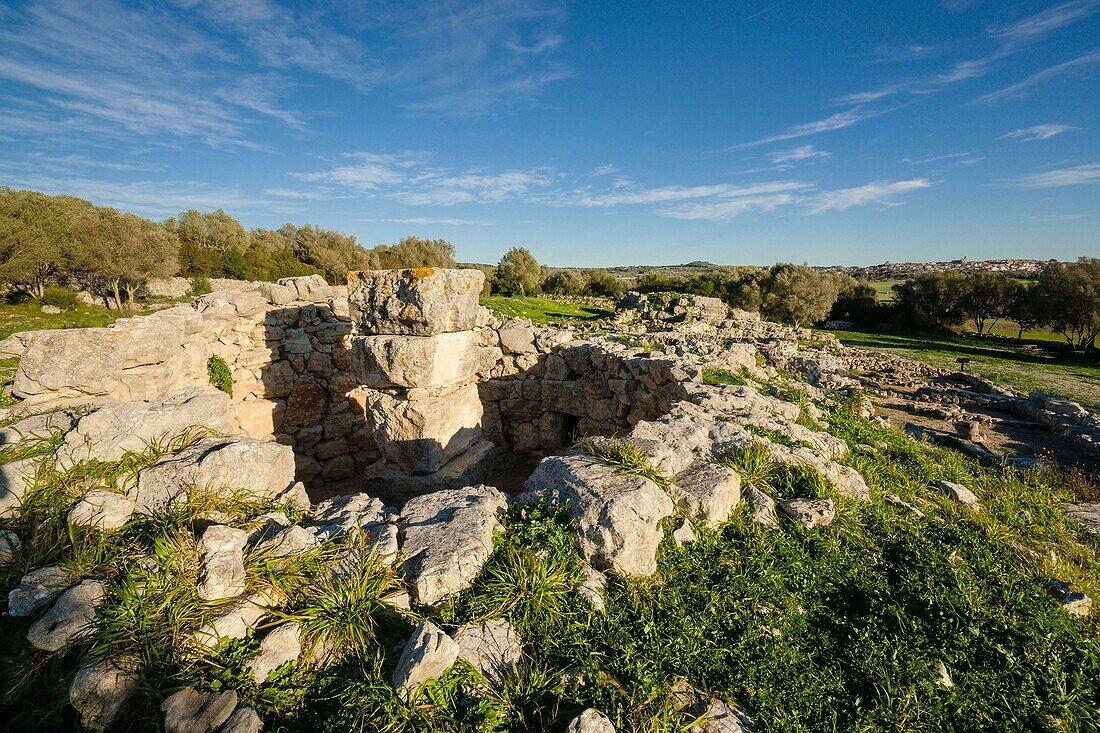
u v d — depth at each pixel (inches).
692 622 148.1
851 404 425.7
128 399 280.2
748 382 399.5
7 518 155.3
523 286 2310.5
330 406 462.9
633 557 160.1
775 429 272.5
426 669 114.5
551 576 150.6
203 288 1541.6
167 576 127.3
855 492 230.5
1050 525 252.8
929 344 1502.2
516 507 183.3
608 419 419.5
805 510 201.5
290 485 199.5
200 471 165.9
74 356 254.8
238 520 161.5
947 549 198.8
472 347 325.7
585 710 112.7
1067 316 1364.4
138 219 1497.3
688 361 399.9
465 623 134.0
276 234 2476.6
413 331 293.6
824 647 148.7
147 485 164.7
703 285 2118.6
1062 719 134.7
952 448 417.4
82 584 127.8
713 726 119.6
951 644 152.9
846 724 126.1
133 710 108.1
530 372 454.3
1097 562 220.1
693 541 180.5
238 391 406.0
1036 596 177.5
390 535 155.9
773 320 1921.8
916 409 563.8
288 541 146.0
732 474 204.4
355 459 473.1
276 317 426.9
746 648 143.2
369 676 117.6
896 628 156.8
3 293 1208.8
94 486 164.7
